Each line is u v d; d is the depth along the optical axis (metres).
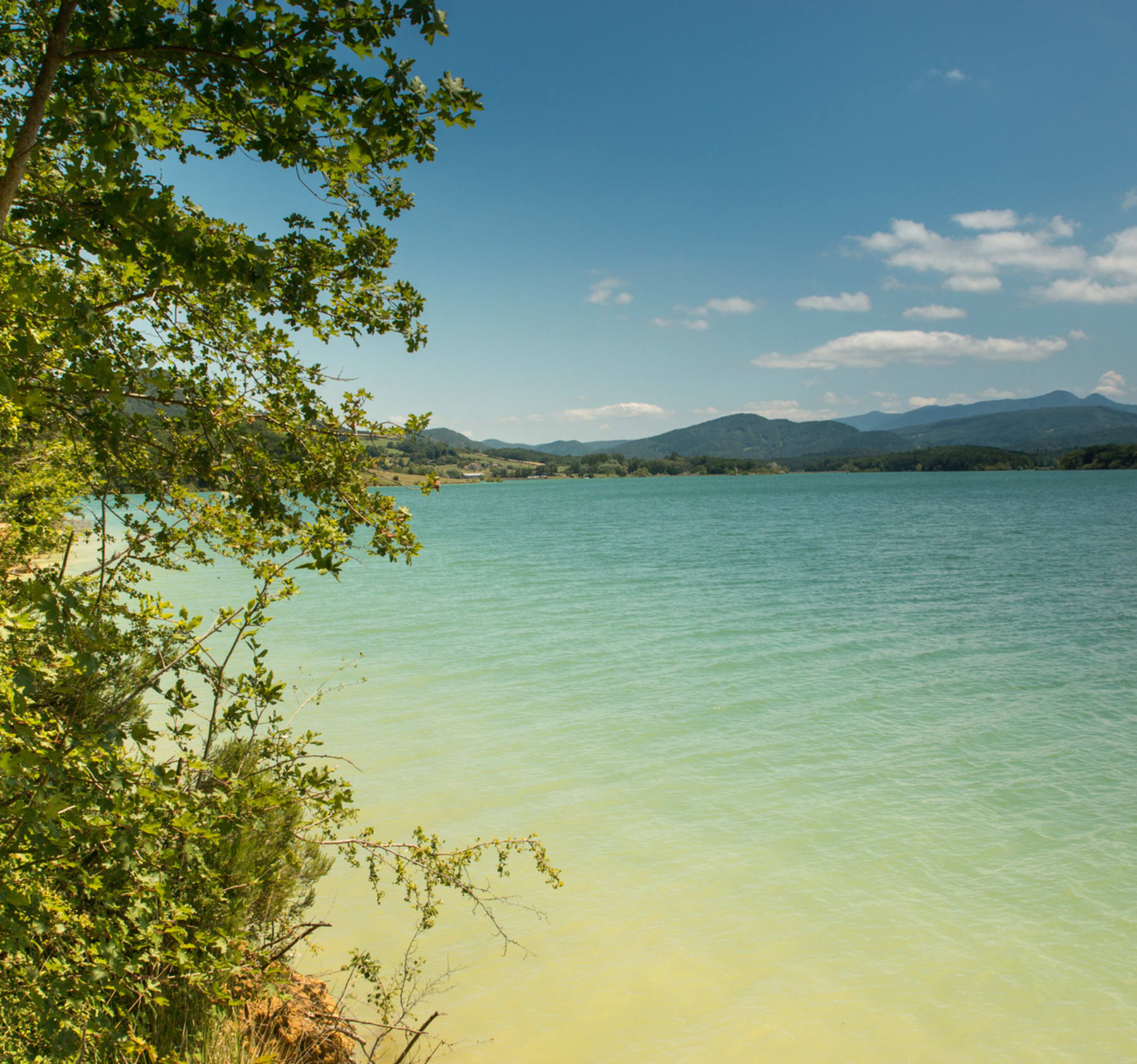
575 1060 6.32
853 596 30.69
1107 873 9.17
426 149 2.80
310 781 4.99
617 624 24.75
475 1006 6.93
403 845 5.64
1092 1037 6.63
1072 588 32.91
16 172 2.25
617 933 8.10
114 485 4.23
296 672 18.02
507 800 11.20
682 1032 6.68
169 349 3.75
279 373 3.89
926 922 8.29
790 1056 6.43
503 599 30.03
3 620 2.34
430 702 15.95
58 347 2.83
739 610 27.55
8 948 2.66
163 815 3.09
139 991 3.40
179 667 4.46
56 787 2.62
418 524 85.50
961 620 25.55
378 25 2.52
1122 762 12.67
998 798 11.31
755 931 8.14
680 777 12.05
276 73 2.46
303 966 7.26
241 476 3.95
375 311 3.95
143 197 2.28
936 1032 6.71
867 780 12.02
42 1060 2.84
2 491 5.02
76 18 2.42
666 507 114.50
